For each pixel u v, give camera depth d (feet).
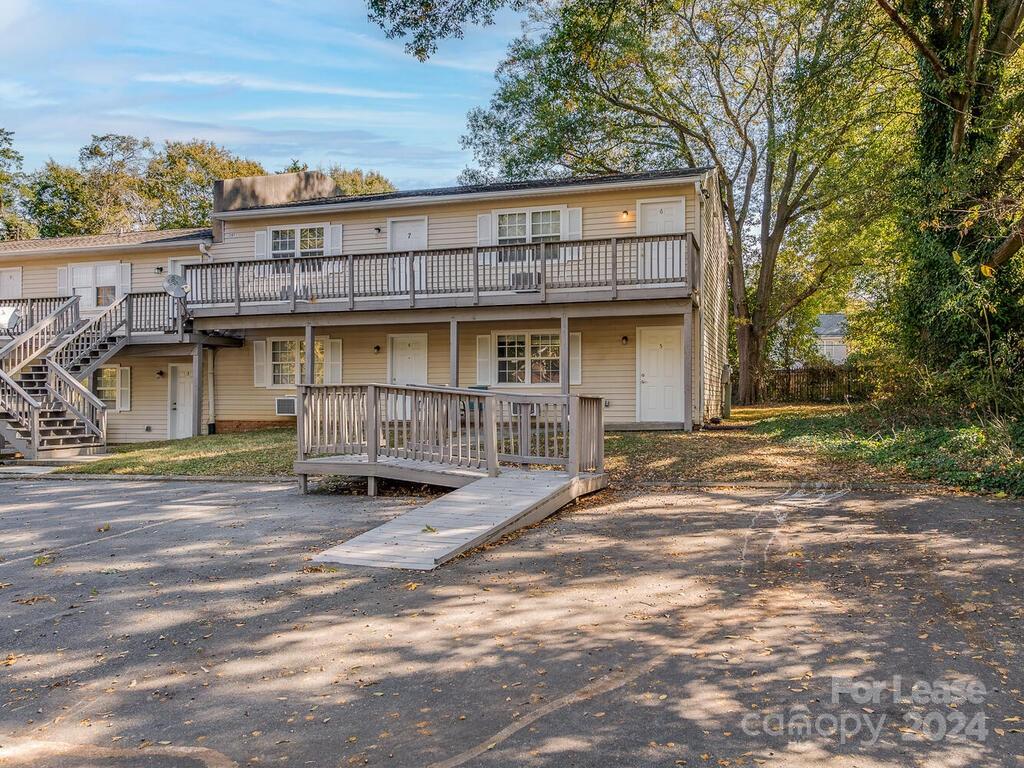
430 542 22.35
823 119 53.26
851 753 10.38
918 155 49.67
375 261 59.62
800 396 103.96
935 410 44.65
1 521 29.53
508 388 61.98
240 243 68.18
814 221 102.32
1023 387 39.37
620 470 37.65
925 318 46.29
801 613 16.39
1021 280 41.09
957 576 18.69
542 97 91.50
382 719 11.79
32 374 59.93
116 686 13.37
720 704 11.98
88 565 21.93
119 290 73.36
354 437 34.91
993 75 42.55
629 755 10.40
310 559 21.83
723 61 90.12
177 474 42.11
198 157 149.48
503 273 56.90
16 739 11.43
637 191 58.23
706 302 62.18
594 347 60.18
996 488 29.32
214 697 12.80
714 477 34.76
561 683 12.95
